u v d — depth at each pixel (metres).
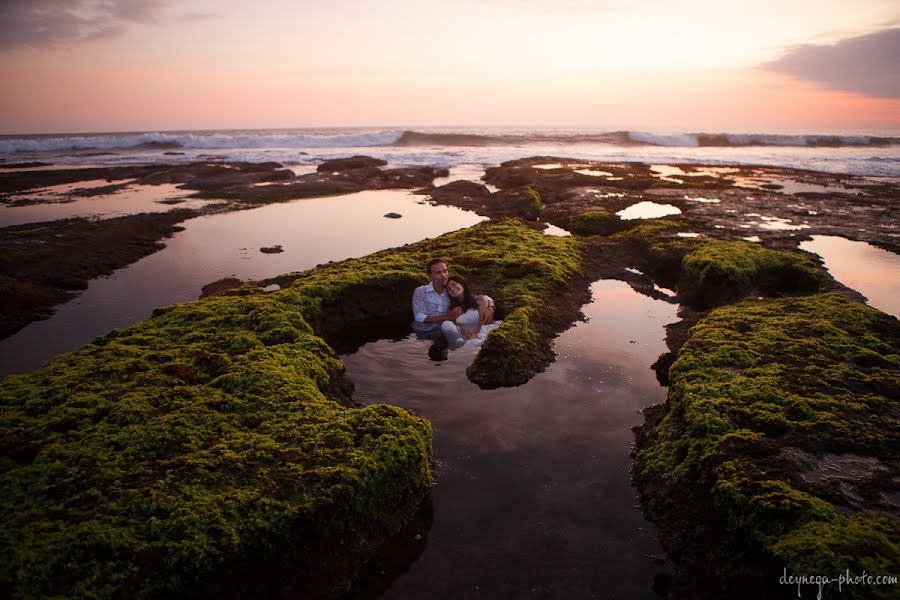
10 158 41.09
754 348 6.86
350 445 4.89
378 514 4.66
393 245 15.24
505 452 5.68
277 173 29.80
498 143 56.06
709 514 4.46
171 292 11.34
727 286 10.20
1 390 5.62
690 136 53.22
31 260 13.04
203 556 3.66
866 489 4.20
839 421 5.11
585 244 13.21
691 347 7.08
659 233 14.05
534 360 7.64
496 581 4.17
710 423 5.17
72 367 6.16
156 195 24.08
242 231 17.17
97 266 13.09
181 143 50.75
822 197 20.89
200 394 5.66
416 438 5.14
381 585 4.16
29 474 4.36
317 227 17.80
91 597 3.33
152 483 4.26
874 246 13.54
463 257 11.09
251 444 4.85
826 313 8.07
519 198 21.12
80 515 3.90
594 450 5.73
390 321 9.33
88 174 30.67
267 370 6.18
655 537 4.59
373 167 33.97
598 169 32.28
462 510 4.90
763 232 14.51
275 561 3.95
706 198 20.80
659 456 5.37
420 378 7.26
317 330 8.56
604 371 7.44
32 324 9.69
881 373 6.14
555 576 4.21
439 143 55.91
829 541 3.59
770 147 50.72
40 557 3.51
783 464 4.53
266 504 4.09
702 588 3.99
